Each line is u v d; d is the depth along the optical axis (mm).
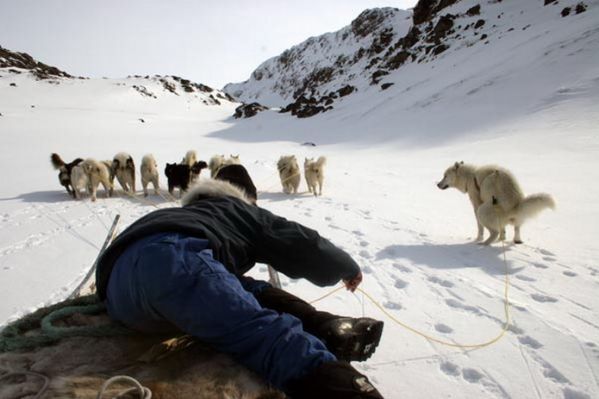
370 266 5219
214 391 1464
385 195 10664
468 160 17062
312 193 11477
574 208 7980
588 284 4426
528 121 24328
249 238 1979
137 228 1799
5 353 1653
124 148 32125
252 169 17266
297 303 2117
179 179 11117
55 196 11703
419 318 3721
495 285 4500
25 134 42469
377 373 2840
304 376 1475
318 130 48406
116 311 1776
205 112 92875
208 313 1547
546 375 2818
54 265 5547
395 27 121625
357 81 84750
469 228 7168
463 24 69625
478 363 2969
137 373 1539
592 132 18734
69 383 1446
